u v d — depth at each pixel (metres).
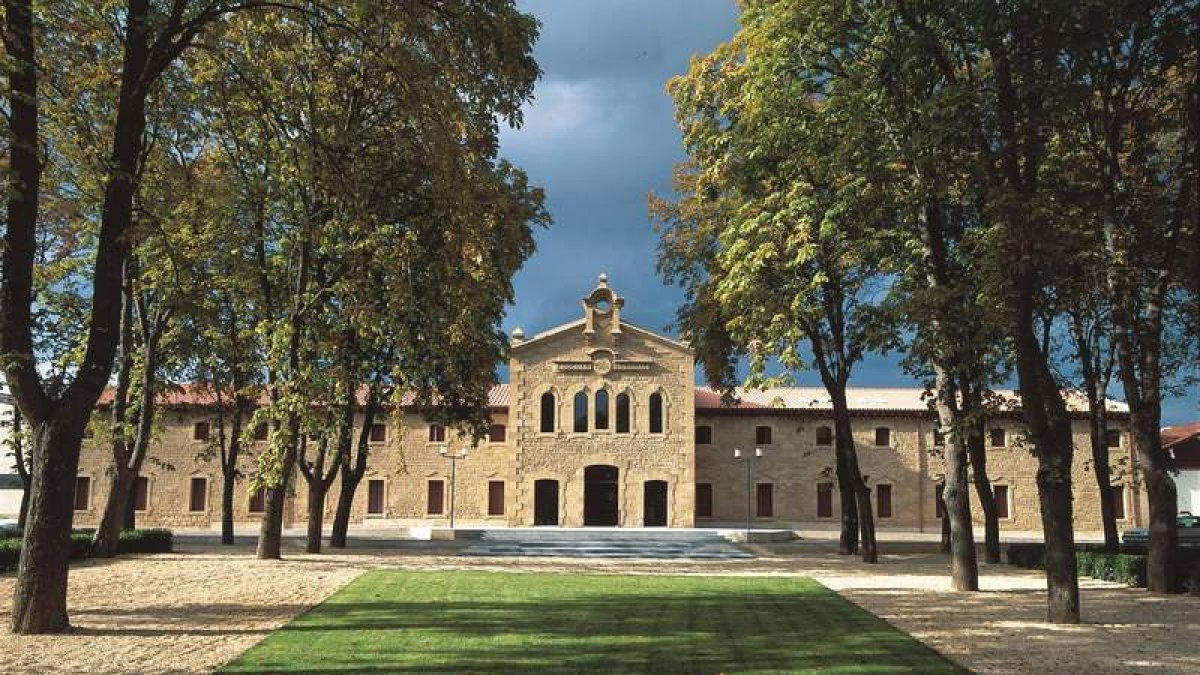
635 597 18.41
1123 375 21.72
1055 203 16.47
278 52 19.64
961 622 15.53
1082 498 53.28
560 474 50.44
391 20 15.76
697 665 11.38
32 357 12.94
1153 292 21.56
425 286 18.41
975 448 31.83
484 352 29.61
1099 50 17.23
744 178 22.75
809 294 23.31
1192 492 56.31
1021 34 14.84
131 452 29.61
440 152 15.51
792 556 33.81
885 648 12.72
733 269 22.19
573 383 51.22
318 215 22.72
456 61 15.42
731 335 24.25
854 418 54.09
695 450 53.72
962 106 15.97
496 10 15.15
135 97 13.90
